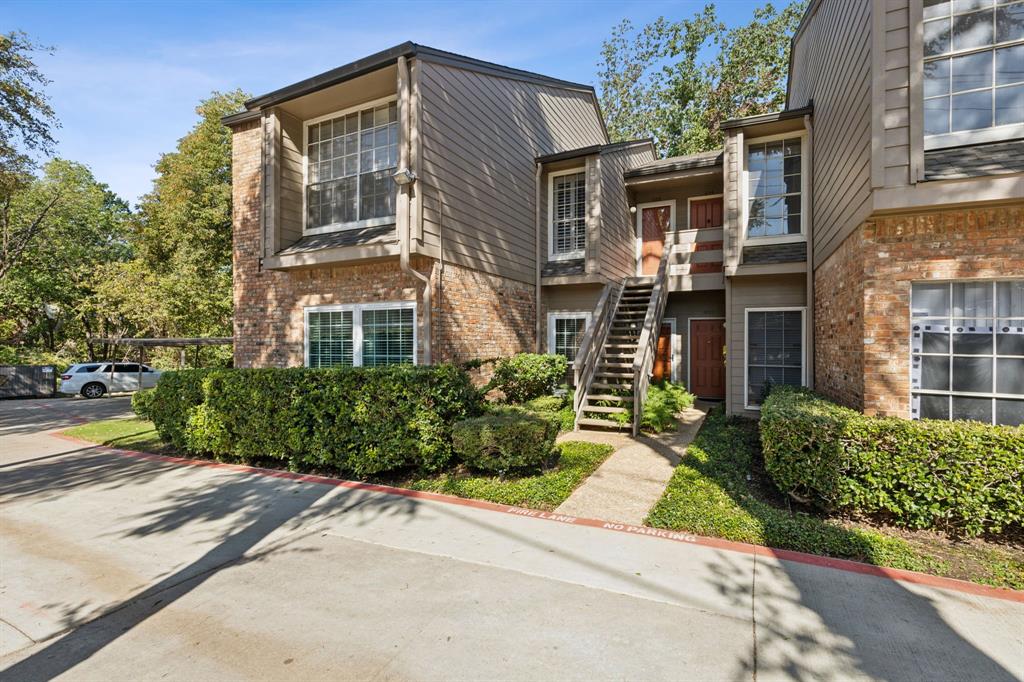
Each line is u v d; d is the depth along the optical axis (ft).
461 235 28.81
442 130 27.14
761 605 10.06
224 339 54.90
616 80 92.02
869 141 15.85
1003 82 15.44
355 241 27.27
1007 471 12.47
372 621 9.82
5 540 14.26
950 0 15.96
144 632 9.61
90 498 18.21
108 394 68.49
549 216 38.91
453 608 10.21
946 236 15.57
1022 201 14.29
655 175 37.99
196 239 73.56
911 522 13.61
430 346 26.09
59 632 9.64
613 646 8.80
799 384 29.73
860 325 17.35
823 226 24.61
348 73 26.12
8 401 60.03
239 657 8.77
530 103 37.06
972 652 8.48
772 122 29.50
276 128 29.63
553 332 38.58
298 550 13.32
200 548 13.57
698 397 39.86
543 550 12.92
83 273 91.20
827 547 12.58
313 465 22.22
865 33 16.57
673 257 39.93
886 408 16.35
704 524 14.14
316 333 30.99
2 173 50.96
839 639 8.89
